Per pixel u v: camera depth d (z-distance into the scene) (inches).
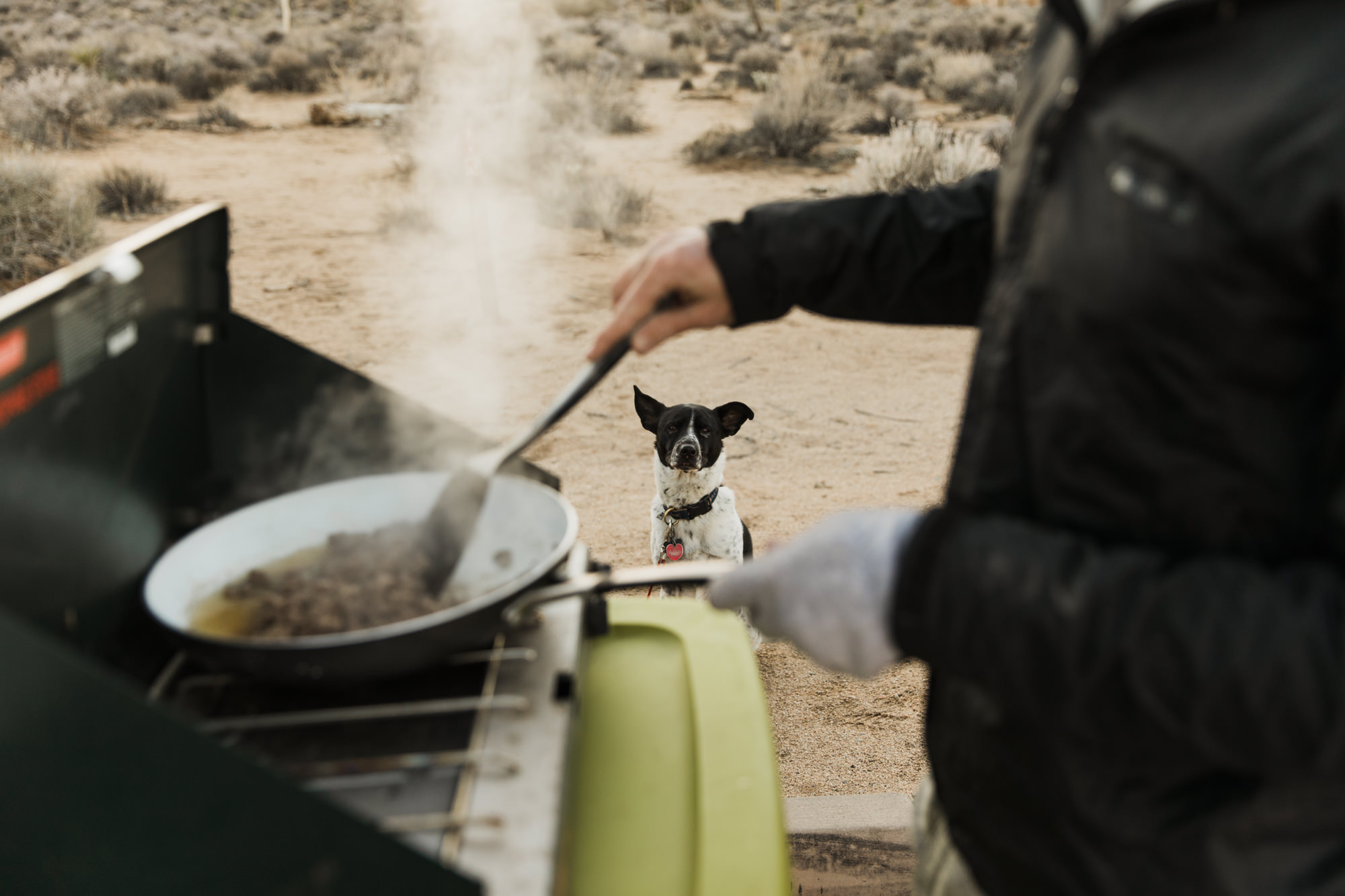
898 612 38.2
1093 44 38.5
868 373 345.1
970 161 535.2
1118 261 35.2
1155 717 33.6
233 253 460.8
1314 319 32.3
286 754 49.1
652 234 508.1
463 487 60.3
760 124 676.1
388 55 1079.6
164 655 60.4
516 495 66.9
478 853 42.3
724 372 342.6
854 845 122.2
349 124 796.0
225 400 68.4
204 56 1016.9
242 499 70.9
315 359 68.0
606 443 283.1
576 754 53.6
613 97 806.5
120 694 36.4
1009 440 41.9
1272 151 31.6
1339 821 37.2
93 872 39.8
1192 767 38.4
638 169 638.5
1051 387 38.8
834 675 179.6
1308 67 31.8
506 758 47.8
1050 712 36.3
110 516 55.7
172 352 62.2
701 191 585.0
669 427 188.9
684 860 51.3
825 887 123.0
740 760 57.4
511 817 44.3
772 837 52.2
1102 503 38.1
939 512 39.2
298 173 630.5
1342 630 30.3
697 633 69.5
